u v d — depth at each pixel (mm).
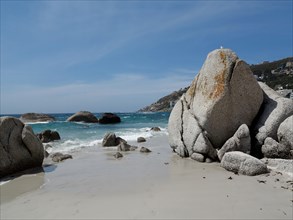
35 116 51406
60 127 35594
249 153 11203
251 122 12273
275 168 9828
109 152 15867
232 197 7281
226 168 10312
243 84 11969
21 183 9484
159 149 16781
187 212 6391
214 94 12141
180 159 13039
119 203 7141
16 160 11133
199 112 12641
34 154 11781
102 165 12180
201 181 8922
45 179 9977
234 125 12109
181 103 14359
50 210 6848
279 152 10742
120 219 6137
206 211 6418
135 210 6621
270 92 13016
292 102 11672
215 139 12297
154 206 6832
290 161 9875
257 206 6629
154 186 8594
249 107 12117
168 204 6938
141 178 9641
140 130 31438
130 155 14688
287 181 8516
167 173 10266
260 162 9453
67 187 8836
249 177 9125
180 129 13820
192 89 14078
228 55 12352
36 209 6965
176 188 8266
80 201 7422
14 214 6676
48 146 18203
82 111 51312
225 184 8445
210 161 12008
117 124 44531
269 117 11656
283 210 6375
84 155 14898
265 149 11086
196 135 12500
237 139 11305
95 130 31484
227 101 11930
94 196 7793
